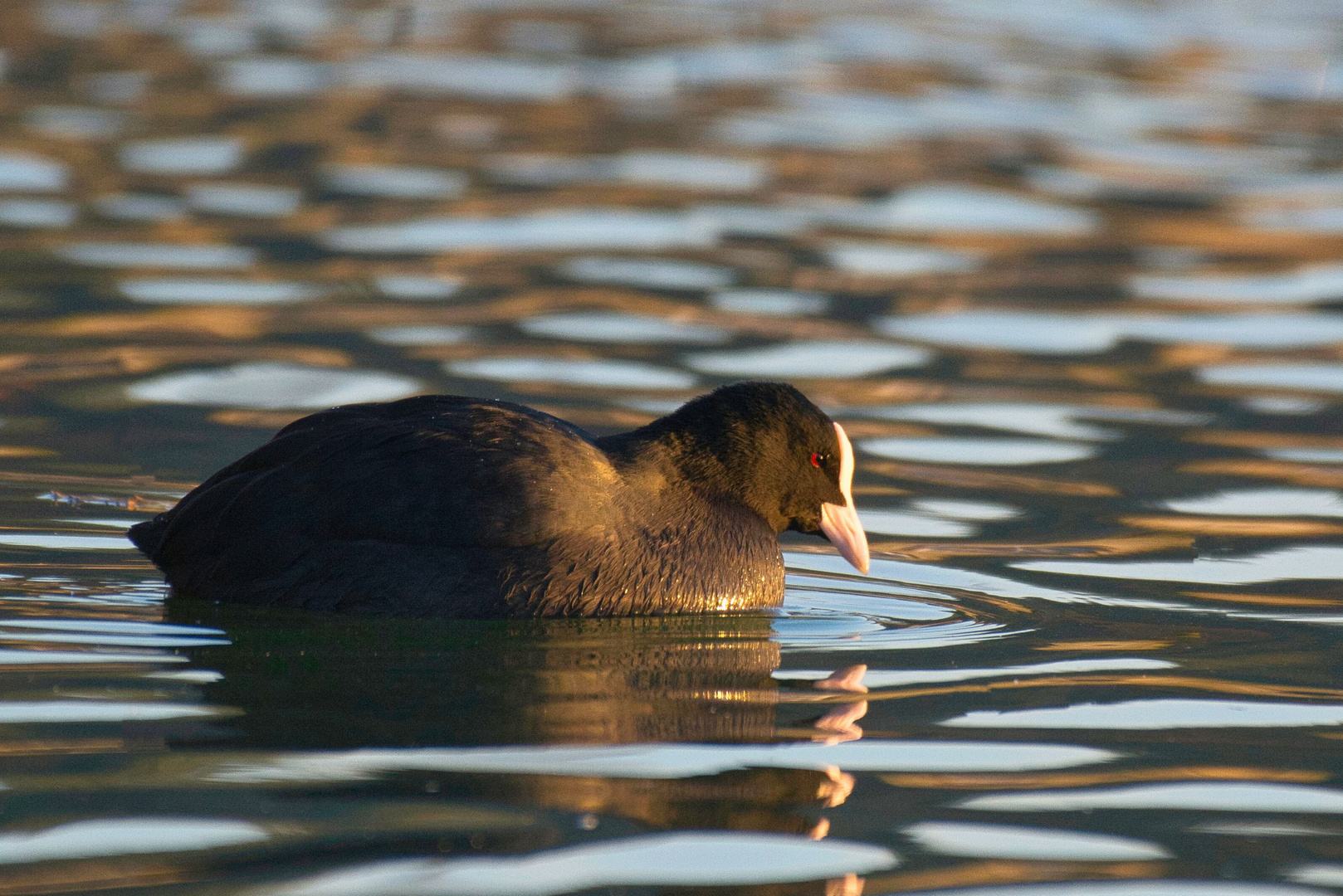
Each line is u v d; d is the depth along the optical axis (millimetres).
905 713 8703
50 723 7996
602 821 7020
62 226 20234
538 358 16547
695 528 10805
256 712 8281
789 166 24922
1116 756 8086
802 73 32094
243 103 27109
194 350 16391
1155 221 22781
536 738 8047
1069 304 19156
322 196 22250
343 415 10766
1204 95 31688
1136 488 13750
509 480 10250
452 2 39469
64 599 10203
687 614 10656
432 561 10156
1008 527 12828
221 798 7086
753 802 7305
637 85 30375
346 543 10188
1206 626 10484
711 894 6359
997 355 17391
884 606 11031
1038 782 7707
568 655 9578
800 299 18953
